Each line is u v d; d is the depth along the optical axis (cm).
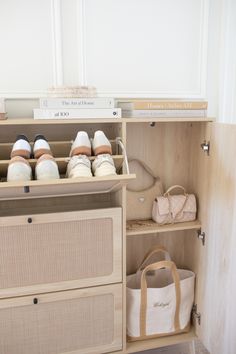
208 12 149
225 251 129
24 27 131
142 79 148
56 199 144
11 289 121
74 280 127
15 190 107
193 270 157
